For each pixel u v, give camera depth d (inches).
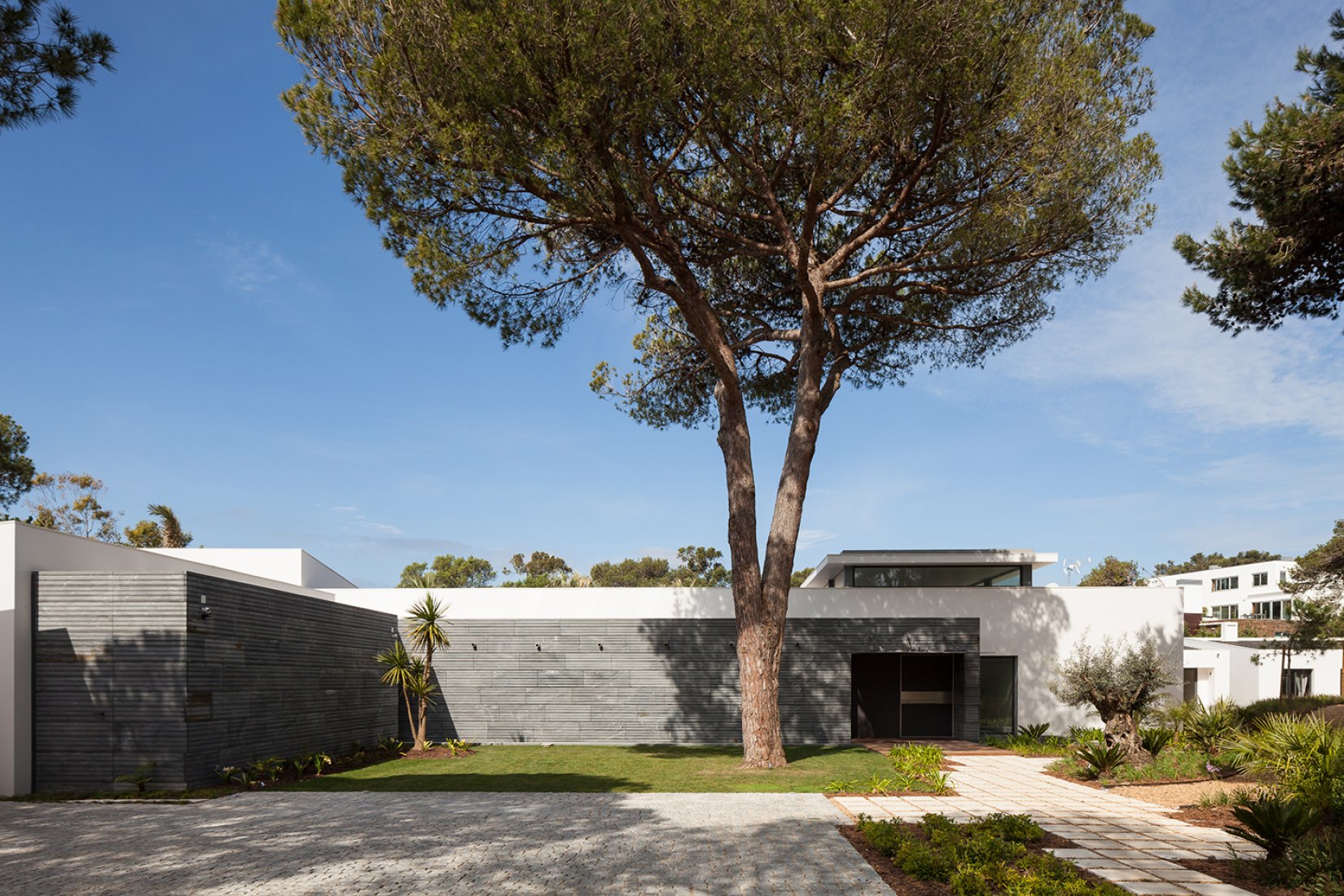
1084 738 557.9
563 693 740.7
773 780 474.3
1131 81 490.0
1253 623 1667.1
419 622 746.8
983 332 621.3
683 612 781.3
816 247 607.8
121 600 439.2
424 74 418.3
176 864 277.9
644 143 478.6
